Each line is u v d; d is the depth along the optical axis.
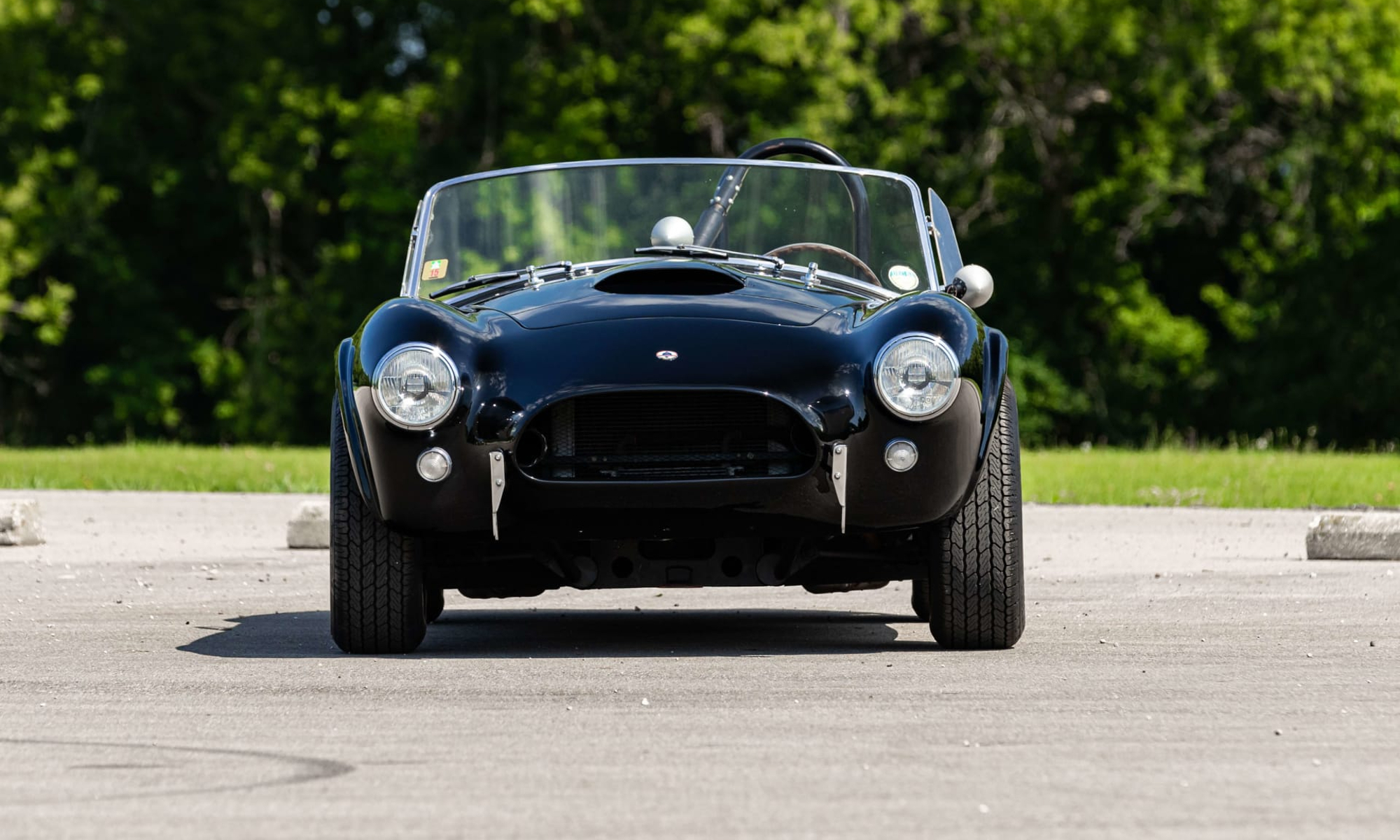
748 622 22.23
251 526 39.38
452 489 17.17
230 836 9.69
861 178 22.02
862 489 17.20
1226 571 28.33
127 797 10.77
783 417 17.20
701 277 19.38
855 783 10.99
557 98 111.00
